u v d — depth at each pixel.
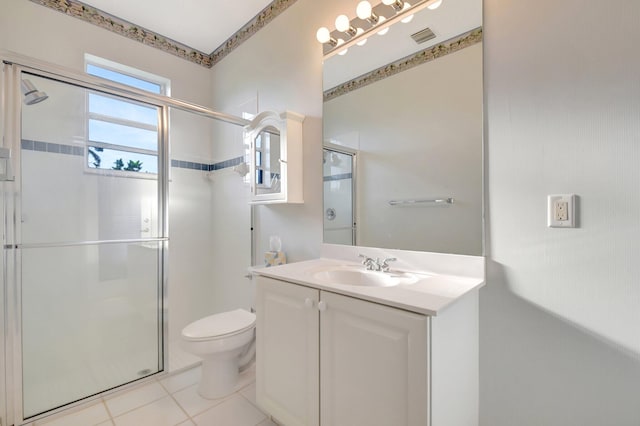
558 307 1.09
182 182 2.61
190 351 1.61
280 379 1.37
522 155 1.16
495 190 1.23
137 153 2.06
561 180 1.08
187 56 2.77
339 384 1.12
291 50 2.08
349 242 1.72
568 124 1.07
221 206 2.69
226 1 2.20
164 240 2.16
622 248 0.97
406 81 1.49
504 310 1.20
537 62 1.13
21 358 1.58
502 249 1.21
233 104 2.61
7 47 1.90
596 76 1.02
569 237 1.07
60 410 1.60
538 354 1.13
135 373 1.97
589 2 1.03
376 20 1.58
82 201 1.85
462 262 1.30
